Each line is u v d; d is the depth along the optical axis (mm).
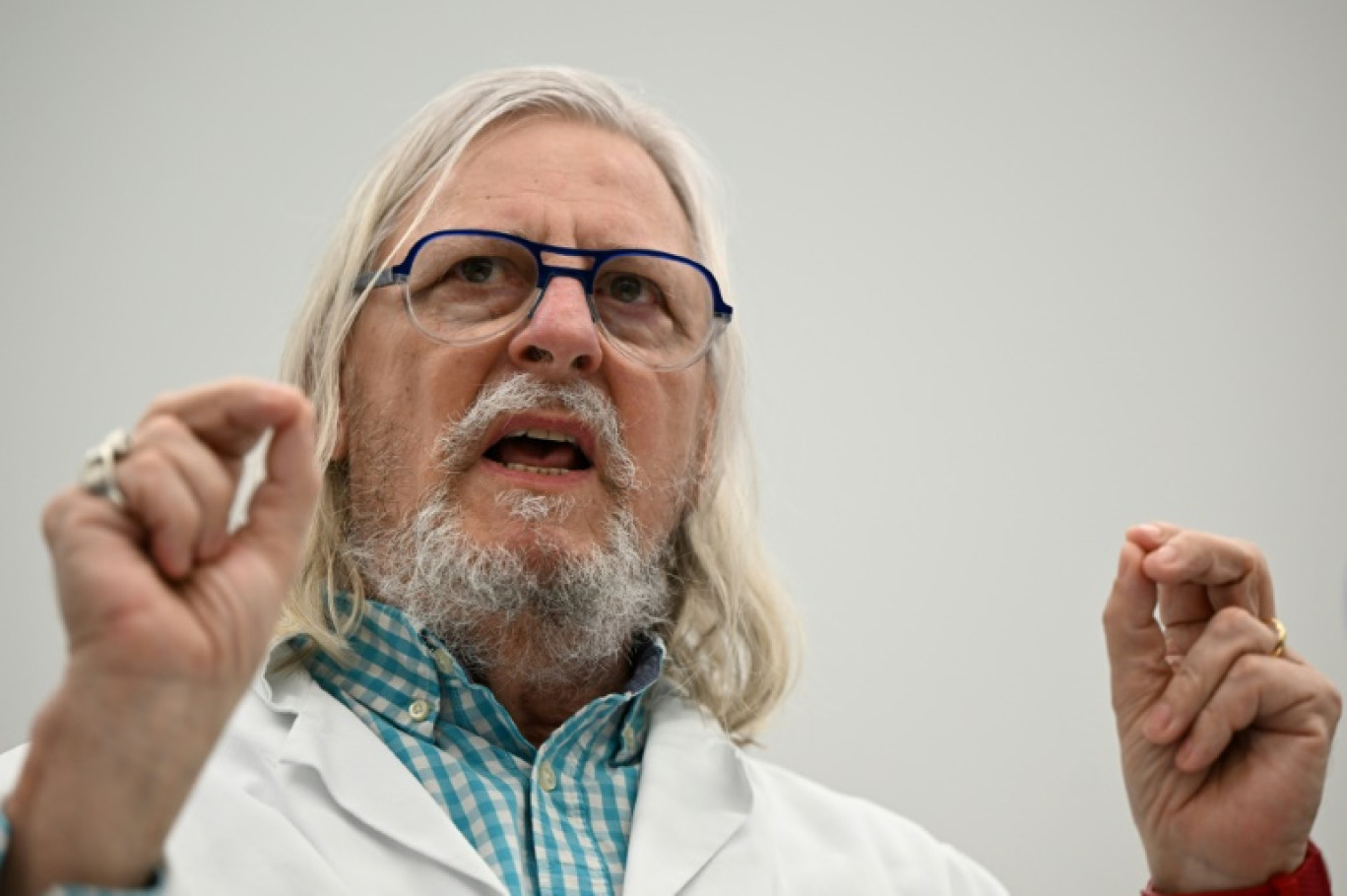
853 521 4191
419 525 2340
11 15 3969
